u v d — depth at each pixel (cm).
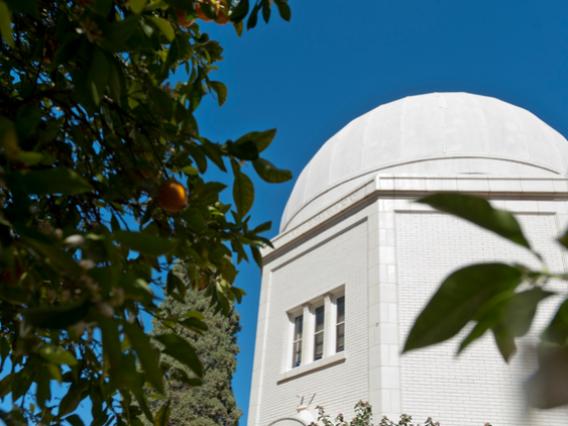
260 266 280
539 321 916
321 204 1719
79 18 180
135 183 262
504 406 1100
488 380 1124
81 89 194
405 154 1642
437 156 1602
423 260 1293
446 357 1155
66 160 265
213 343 2681
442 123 1703
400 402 1123
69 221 280
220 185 264
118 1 249
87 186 126
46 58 262
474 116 1720
